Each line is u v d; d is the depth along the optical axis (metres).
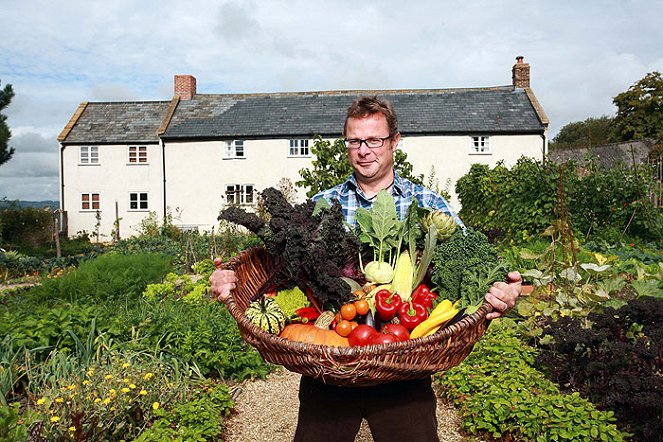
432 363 1.94
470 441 3.99
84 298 7.93
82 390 3.83
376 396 2.33
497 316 2.06
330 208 2.35
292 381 5.47
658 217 10.65
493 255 2.25
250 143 27.28
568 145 50.16
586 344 4.23
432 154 26.47
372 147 2.53
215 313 6.66
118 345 4.95
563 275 5.52
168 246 16.38
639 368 3.96
